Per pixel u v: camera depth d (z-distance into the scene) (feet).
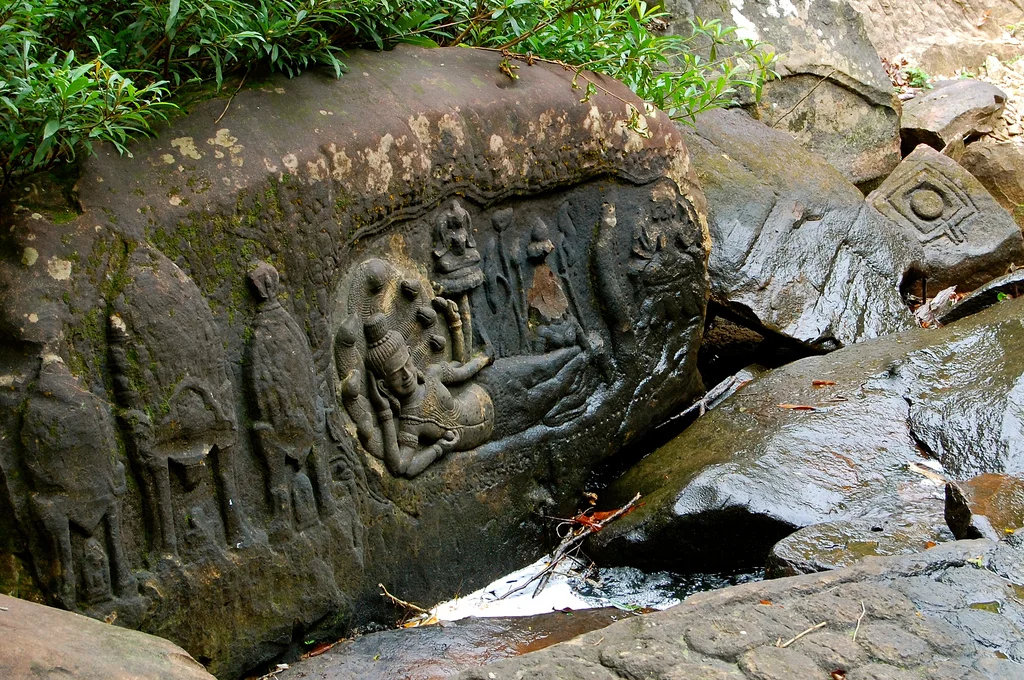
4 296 7.87
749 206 17.48
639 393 13.69
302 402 9.45
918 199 20.72
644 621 8.85
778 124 21.34
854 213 18.40
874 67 22.25
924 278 19.35
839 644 8.54
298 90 9.94
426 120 10.71
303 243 9.47
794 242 17.63
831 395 14.08
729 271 16.81
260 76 9.87
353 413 10.30
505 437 12.15
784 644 8.55
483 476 11.84
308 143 9.52
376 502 10.59
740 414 14.07
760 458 12.74
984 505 10.94
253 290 9.11
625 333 13.33
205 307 8.76
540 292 12.54
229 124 9.20
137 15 9.14
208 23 9.30
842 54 21.81
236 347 9.11
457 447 11.43
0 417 7.82
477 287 11.69
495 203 11.77
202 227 8.76
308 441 9.55
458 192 11.19
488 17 12.40
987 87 24.49
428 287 11.11
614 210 13.05
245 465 9.26
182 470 8.70
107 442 8.20
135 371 8.34
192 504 8.84
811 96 21.63
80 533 8.13
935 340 15.05
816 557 10.80
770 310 16.87
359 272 10.28
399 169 10.34
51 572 8.04
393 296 10.65
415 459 10.88
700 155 17.89
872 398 13.91
